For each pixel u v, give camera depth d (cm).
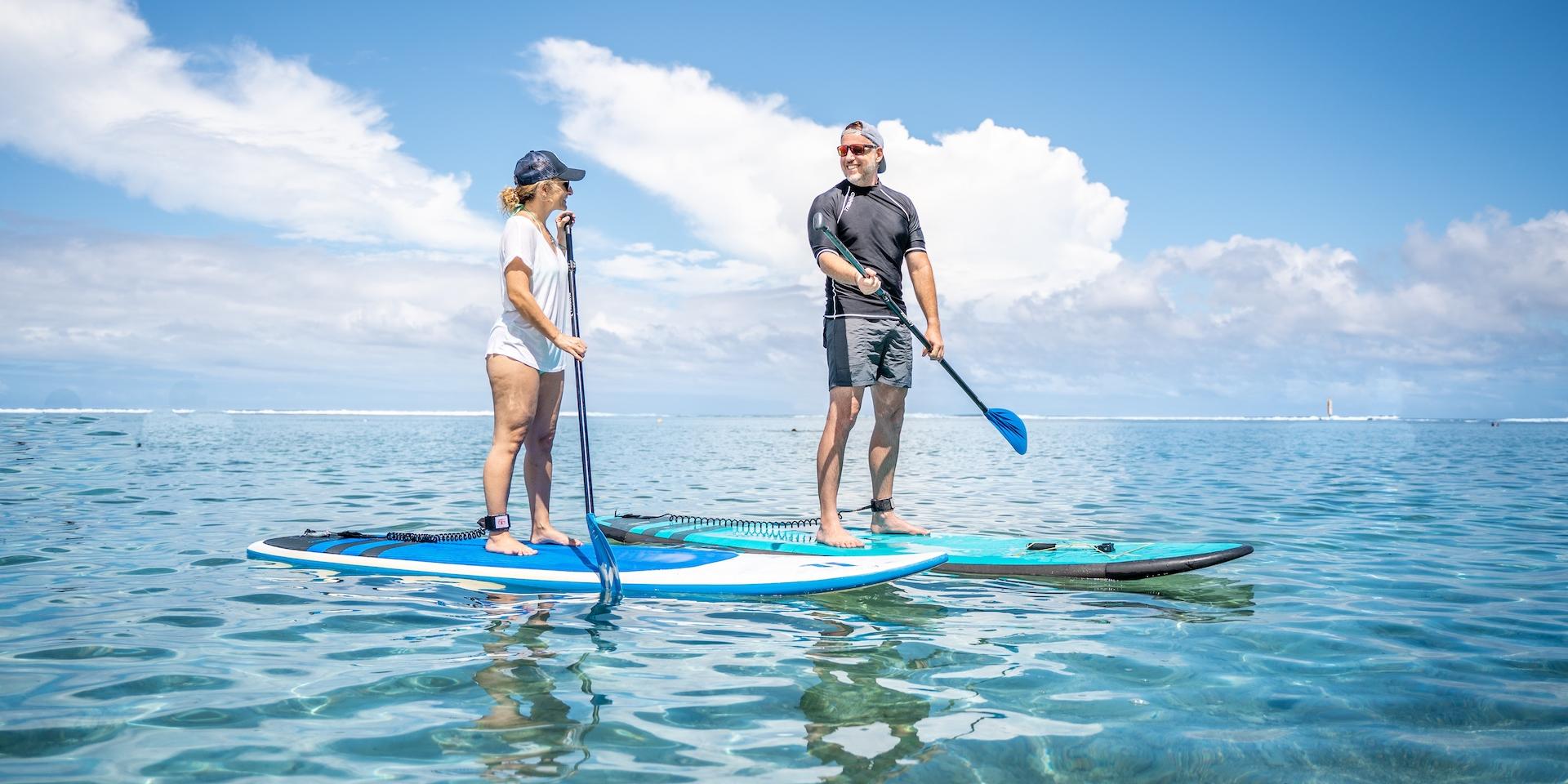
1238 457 1864
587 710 228
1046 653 294
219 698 234
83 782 178
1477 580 444
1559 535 616
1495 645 312
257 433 2655
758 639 308
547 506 473
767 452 1966
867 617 350
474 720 219
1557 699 250
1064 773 193
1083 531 642
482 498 814
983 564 454
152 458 1260
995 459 1777
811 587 398
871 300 480
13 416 4241
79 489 804
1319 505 834
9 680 247
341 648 288
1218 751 208
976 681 260
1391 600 393
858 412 488
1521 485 1064
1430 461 1667
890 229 486
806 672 267
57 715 219
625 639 305
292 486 906
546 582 400
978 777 189
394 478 1042
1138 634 324
